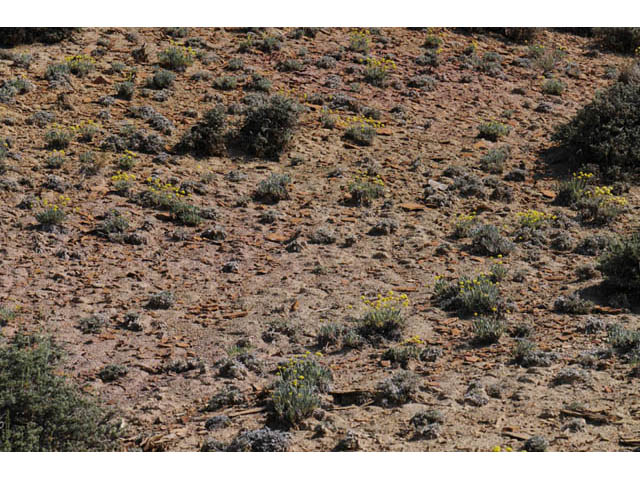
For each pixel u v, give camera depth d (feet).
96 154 50.24
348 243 44.11
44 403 23.31
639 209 49.55
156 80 60.64
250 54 68.85
